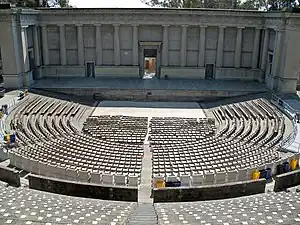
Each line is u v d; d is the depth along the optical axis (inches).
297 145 1246.9
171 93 2034.9
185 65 2333.9
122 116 1722.4
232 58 2332.7
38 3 2864.2
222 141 1332.4
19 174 982.4
